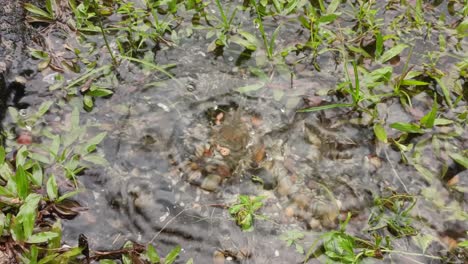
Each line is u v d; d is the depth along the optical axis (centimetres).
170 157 88
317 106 93
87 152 86
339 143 90
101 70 94
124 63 95
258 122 91
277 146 89
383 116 92
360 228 83
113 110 91
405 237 83
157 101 92
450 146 90
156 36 97
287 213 84
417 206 85
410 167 88
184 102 92
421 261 81
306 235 83
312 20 98
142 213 83
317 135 90
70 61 94
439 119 91
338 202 85
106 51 96
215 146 89
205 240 82
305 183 86
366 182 87
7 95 90
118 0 101
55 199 82
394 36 98
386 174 88
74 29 97
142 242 82
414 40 101
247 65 96
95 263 80
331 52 98
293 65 97
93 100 91
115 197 84
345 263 80
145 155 87
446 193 86
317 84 95
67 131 88
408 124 89
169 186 85
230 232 83
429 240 83
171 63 96
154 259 79
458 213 85
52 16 97
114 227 82
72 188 84
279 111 92
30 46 94
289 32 100
